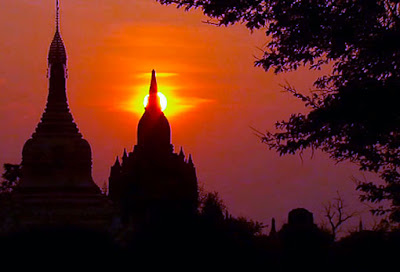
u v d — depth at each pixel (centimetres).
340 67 6028
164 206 14225
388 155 6262
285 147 6150
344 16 5922
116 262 11744
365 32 5922
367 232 11950
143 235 12425
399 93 5866
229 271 12681
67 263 11406
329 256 15188
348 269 13325
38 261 11331
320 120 6006
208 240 12550
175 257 12175
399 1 5875
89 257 11531
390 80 5906
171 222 12550
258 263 13625
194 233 12488
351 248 13300
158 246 12156
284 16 6006
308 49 6041
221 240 12719
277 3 6000
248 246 13462
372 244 11244
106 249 11744
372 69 5941
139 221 17262
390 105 5869
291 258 15325
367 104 5903
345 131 6050
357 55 5978
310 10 5953
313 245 15388
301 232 15575
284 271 15288
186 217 12719
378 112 5891
